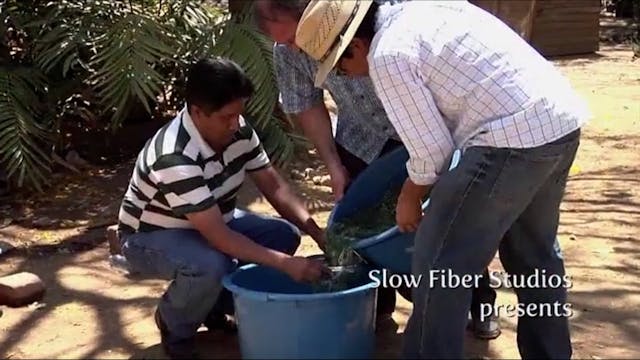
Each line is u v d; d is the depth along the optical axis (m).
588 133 6.90
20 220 5.16
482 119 2.71
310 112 3.60
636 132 6.90
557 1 10.97
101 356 3.53
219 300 3.60
